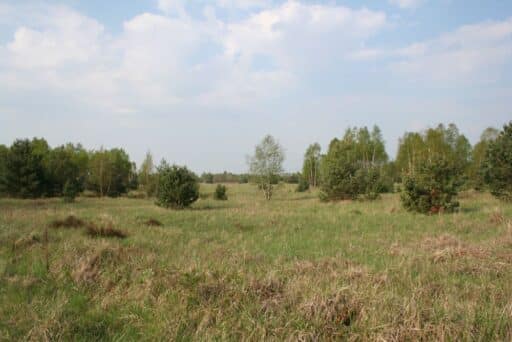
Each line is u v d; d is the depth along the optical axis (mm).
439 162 14977
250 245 8812
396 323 3857
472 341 3602
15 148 26297
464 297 4820
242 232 10938
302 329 3863
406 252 7375
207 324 4137
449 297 4594
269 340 3725
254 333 3861
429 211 14648
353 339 3686
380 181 25047
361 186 23766
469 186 27094
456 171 15344
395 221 12609
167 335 3936
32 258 6703
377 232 10555
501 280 5477
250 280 5250
